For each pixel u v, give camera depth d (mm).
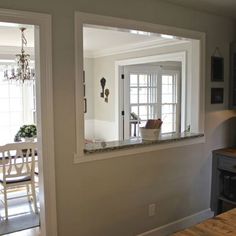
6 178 3799
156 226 3080
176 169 3199
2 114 6027
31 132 4867
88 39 4699
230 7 3100
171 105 6348
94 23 2439
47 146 2277
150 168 2953
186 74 4172
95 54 6398
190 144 3311
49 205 2316
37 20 2166
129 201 2818
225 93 3660
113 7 2537
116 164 2686
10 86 6051
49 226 2330
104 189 2627
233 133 3826
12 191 4719
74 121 2393
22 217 3738
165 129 6277
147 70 6066
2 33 4219
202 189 3504
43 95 2238
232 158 3297
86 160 2484
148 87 6129
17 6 2082
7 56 5504
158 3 2850
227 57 3629
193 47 3355
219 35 3494
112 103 6055
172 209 3213
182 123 4277
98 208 2605
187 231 1427
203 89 3377
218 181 3469
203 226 1479
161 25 2885
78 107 2398
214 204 3520
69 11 2305
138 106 6066
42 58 2213
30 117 6273
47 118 2262
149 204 2988
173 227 3229
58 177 2354
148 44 4902
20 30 3979
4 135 6078
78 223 2494
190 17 3152
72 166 2416
